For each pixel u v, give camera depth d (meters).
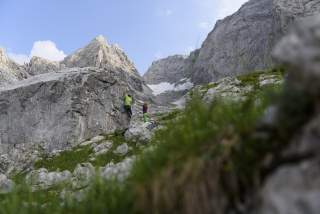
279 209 4.67
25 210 8.39
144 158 6.98
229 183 5.39
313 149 4.81
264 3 188.25
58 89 61.06
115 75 66.25
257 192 5.17
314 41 5.04
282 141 5.18
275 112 5.36
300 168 4.80
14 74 155.38
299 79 5.12
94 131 60.41
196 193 5.45
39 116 60.41
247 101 6.59
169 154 6.07
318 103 4.94
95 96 62.00
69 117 59.69
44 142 58.75
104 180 8.52
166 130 8.34
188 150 5.87
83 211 7.93
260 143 5.36
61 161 40.34
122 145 36.91
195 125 6.64
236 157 5.47
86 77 62.50
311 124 4.90
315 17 5.41
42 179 21.80
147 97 171.38
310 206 4.51
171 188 5.62
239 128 5.71
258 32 176.62
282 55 5.23
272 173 5.13
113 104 63.25
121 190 7.64
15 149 58.59
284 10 112.94
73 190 11.13
